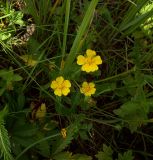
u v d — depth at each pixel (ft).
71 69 0.56
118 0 0.71
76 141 0.60
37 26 0.61
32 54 0.59
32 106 0.58
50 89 0.59
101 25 0.68
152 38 0.65
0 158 0.48
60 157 0.52
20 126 0.53
